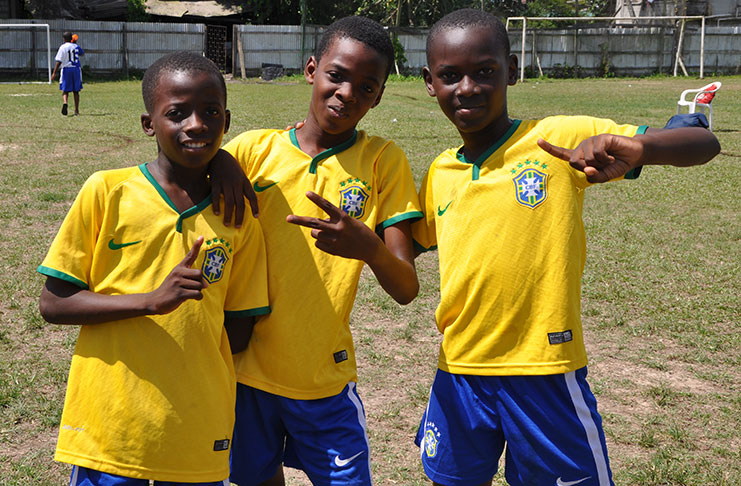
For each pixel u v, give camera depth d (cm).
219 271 230
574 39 3362
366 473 248
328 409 246
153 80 221
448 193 254
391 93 2411
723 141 1323
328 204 218
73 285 221
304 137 255
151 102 222
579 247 244
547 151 223
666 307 539
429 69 248
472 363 245
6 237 661
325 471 247
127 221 223
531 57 3372
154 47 3016
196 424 222
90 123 1467
